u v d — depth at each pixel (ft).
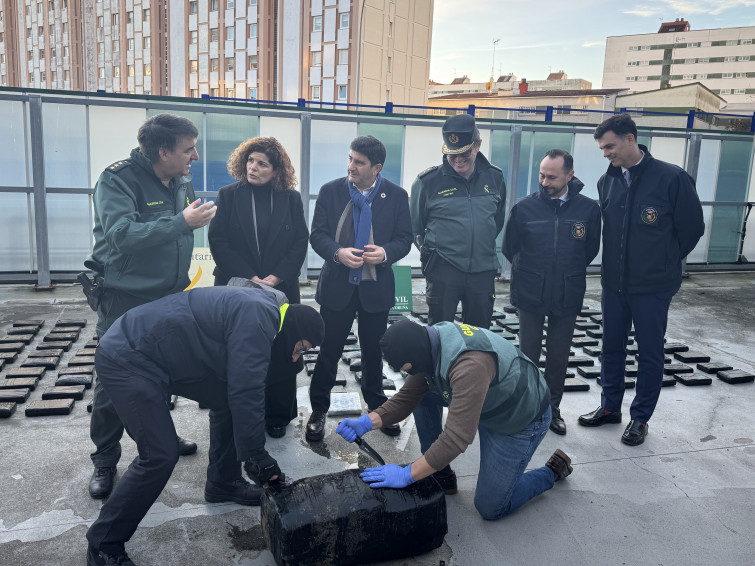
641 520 9.81
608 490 10.71
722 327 21.94
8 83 290.35
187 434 12.30
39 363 15.46
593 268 30.76
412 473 8.42
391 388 15.20
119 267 9.53
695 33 409.28
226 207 11.89
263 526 8.58
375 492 8.35
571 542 9.17
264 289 8.70
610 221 12.69
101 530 7.80
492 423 9.03
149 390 7.51
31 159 23.98
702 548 9.12
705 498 10.53
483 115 80.38
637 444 12.47
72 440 11.85
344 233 12.06
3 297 22.90
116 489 7.73
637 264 12.27
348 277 11.93
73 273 25.12
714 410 14.40
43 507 9.60
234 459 9.59
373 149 11.66
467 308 13.42
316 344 8.57
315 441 12.21
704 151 30.30
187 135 9.43
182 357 7.64
